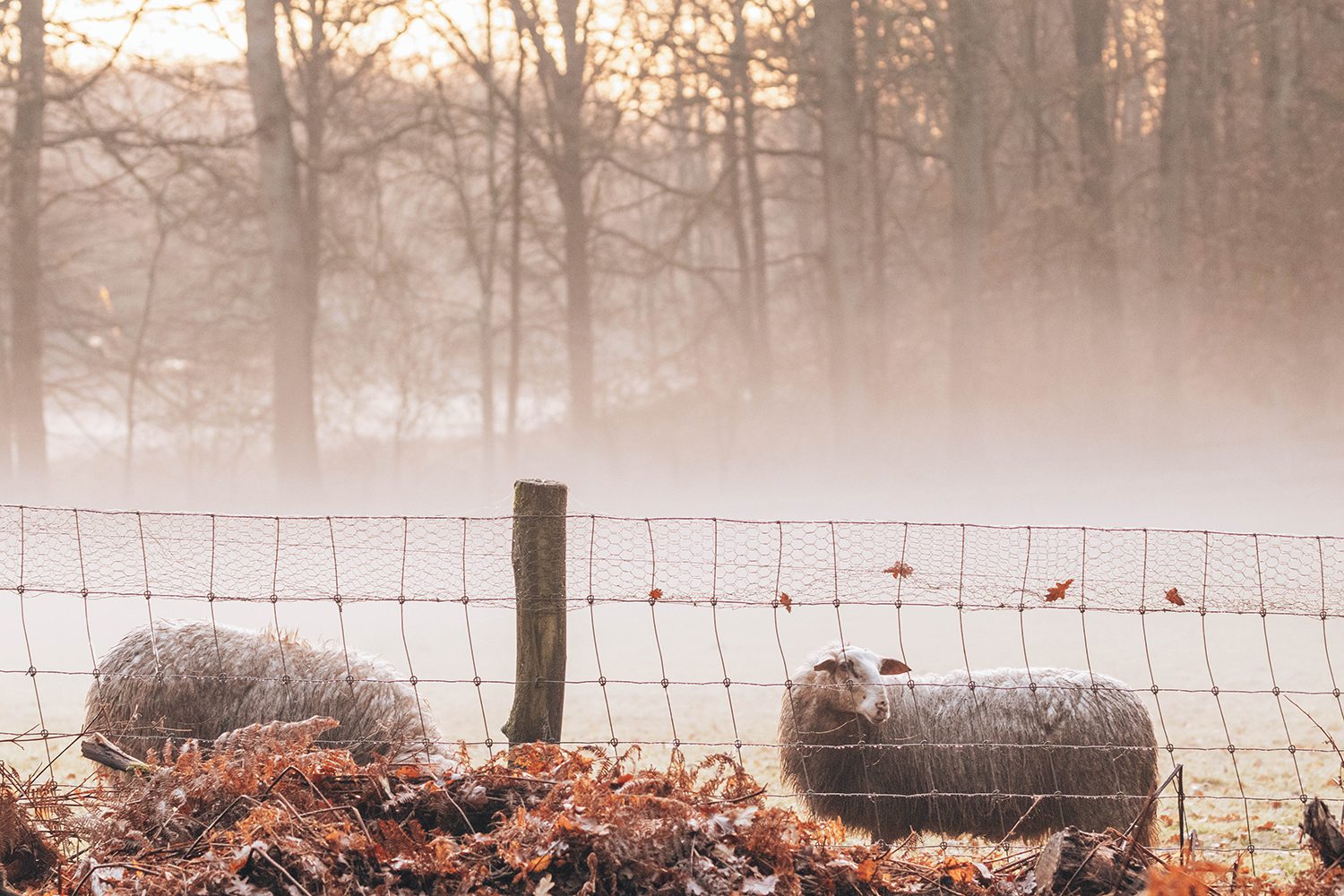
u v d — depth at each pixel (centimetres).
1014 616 2366
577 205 4406
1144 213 4912
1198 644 2102
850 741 920
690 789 578
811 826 566
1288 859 849
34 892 534
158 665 829
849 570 691
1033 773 921
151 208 4550
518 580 681
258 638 859
